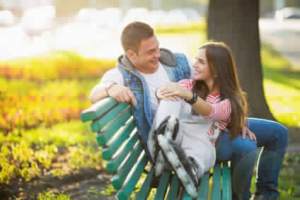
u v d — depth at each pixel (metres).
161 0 67.00
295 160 4.57
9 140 5.26
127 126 2.75
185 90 2.60
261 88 6.02
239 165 2.96
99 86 2.75
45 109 6.54
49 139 5.32
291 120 6.45
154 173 2.60
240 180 2.98
